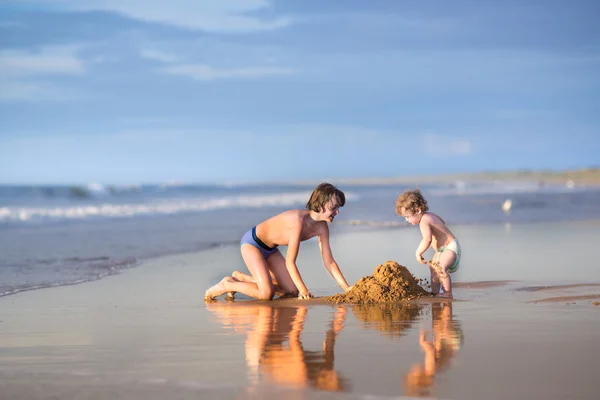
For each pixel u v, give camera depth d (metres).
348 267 9.76
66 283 8.46
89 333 5.41
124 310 6.55
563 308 6.21
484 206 25.50
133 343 5.02
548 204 26.80
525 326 5.40
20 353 4.73
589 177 83.06
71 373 4.20
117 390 3.82
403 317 5.91
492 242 13.01
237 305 6.81
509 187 53.78
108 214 22.50
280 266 7.51
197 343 4.99
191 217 21.28
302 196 38.38
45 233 15.54
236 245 13.30
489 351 4.59
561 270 9.13
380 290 6.87
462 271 9.07
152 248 12.68
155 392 3.78
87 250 12.24
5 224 18.16
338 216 21.11
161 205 28.55
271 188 54.09
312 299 7.04
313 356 4.53
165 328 5.59
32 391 3.82
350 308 6.48
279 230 7.22
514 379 3.92
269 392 3.74
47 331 5.50
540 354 4.48
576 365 4.21
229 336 5.24
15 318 6.13
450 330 5.29
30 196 31.75
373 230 16.30
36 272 9.42
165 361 4.46
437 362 4.32
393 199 32.09
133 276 9.14
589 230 15.61
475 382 3.87
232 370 4.21
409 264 10.10
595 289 7.39
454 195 36.19
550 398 3.59
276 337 5.16
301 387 3.82
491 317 5.81
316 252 11.72
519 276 8.56
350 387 3.81
